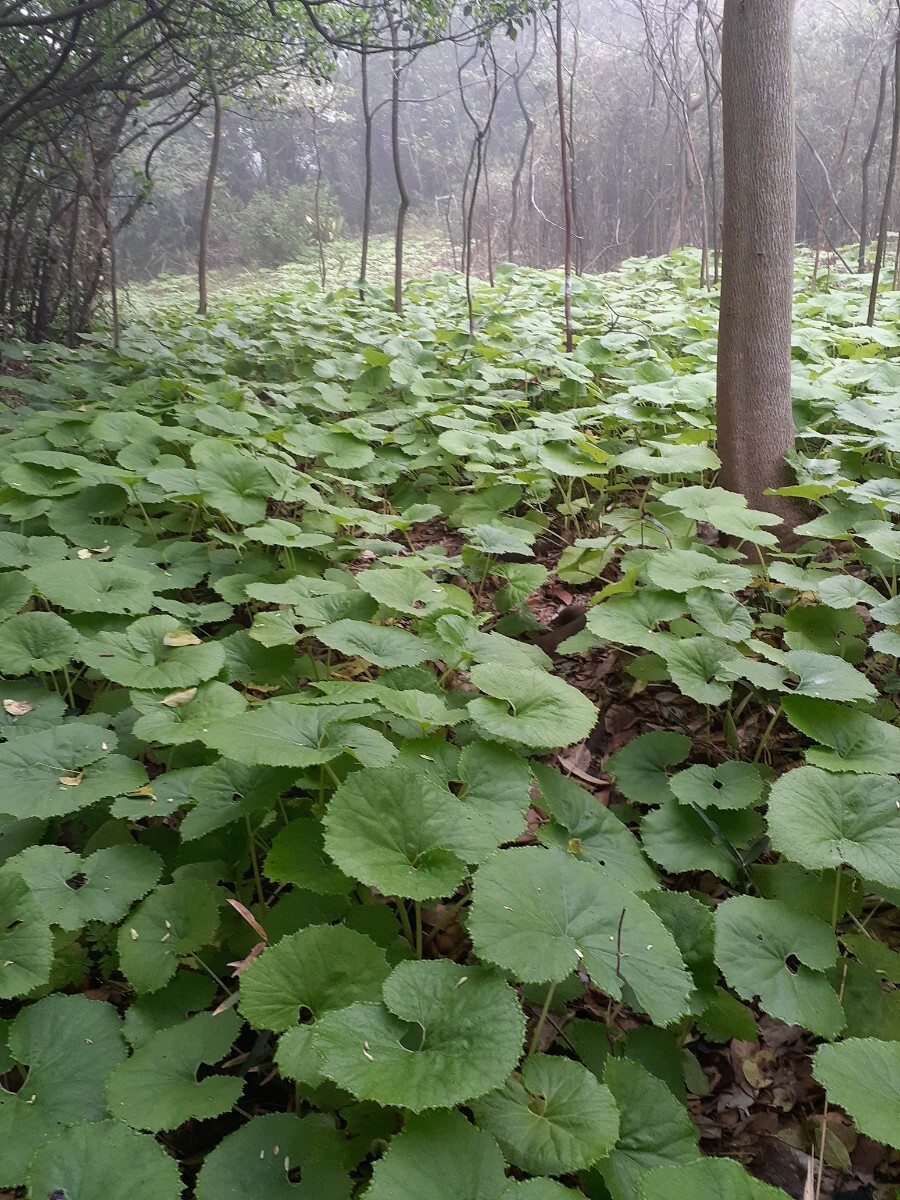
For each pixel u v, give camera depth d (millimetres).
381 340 7172
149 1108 1446
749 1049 1943
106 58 7855
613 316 8219
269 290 17000
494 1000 1428
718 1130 1778
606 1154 1365
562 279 10148
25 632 2549
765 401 3949
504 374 5883
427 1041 1392
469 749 2146
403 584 2955
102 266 9469
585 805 2238
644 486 4883
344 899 1935
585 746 2939
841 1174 1681
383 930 1888
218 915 1903
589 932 1604
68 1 7445
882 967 1941
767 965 1805
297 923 1878
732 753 2818
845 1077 1439
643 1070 1617
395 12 7992
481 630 3596
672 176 16484
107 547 3557
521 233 18453
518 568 3598
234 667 2746
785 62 3621
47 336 9289
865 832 1935
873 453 4703
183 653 2471
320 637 2508
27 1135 1413
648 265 11828
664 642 2680
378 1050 1357
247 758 1768
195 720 2213
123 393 5645
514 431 5344
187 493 3695
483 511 4234
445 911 2143
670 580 2900
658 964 1597
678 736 2621
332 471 5043
